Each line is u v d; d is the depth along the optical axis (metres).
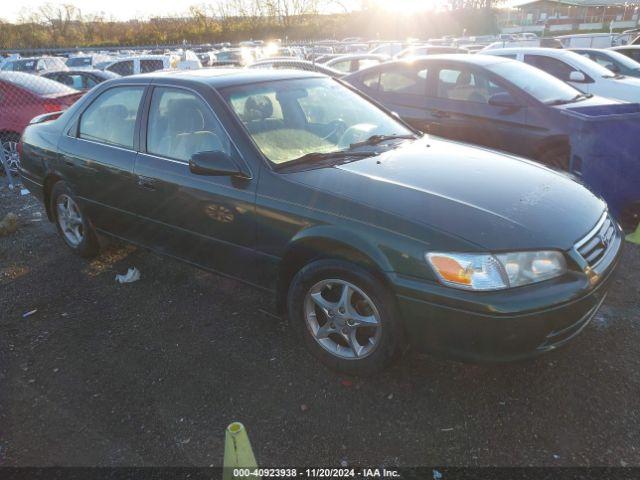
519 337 2.25
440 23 49.38
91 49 12.32
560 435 2.34
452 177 2.86
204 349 3.09
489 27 49.09
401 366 2.86
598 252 2.55
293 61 11.46
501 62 5.91
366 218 2.51
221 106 3.15
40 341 3.24
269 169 2.90
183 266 4.23
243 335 3.23
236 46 30.48
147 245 3.75
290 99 3.51
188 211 3.26
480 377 2.74
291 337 3.19
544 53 9.01
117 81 3.88
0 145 6.76
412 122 6.19
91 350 3.12
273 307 3.54
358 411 2.54
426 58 6.20
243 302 3.63
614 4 48.69
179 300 3.70
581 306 2.35
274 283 3.00
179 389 2.74
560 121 4.94
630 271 3.89
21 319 3.51
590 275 2.41
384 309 2.48
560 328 2.34
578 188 2.97
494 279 2.25
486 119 5.58
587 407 2.50
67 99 7.48
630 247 4.33
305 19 46.12
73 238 4.48
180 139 3.34
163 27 43.91
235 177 2.99
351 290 2.63
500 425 2.41
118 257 4.46
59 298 3.79
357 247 2.48
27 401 2.70
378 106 4.03
